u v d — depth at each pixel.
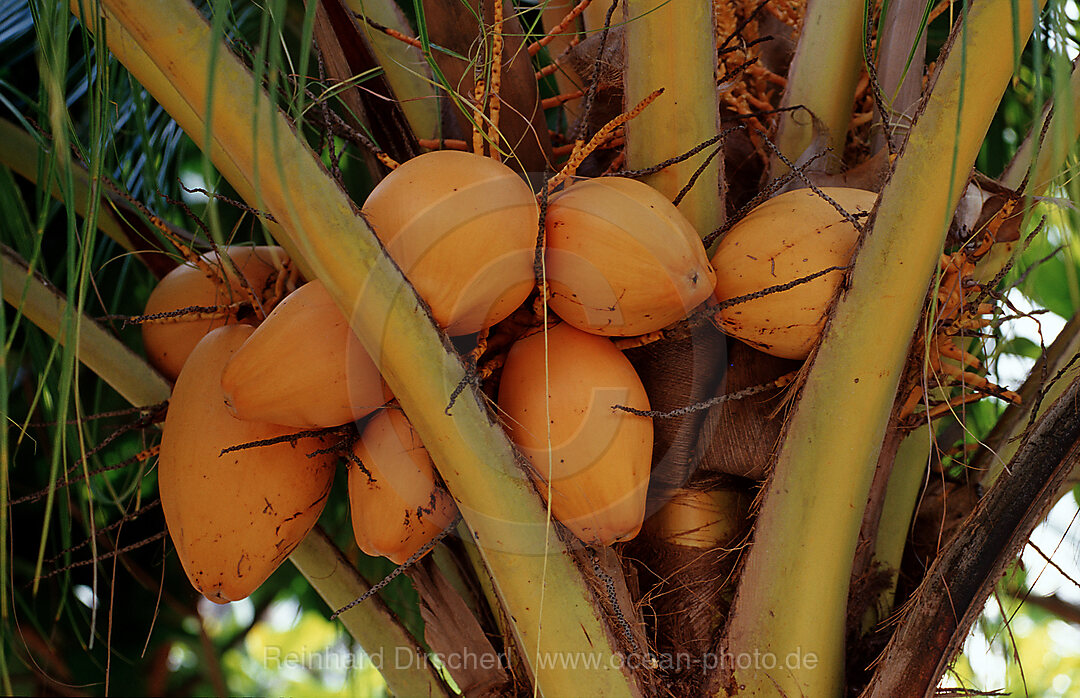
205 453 1.85
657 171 1.91
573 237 1.78
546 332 1.82
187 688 3.24
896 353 1.81
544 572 1.78
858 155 2.21
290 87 2.02
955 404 1.98
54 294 2.09
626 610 1.90
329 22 2.06
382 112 2.07
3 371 1.62
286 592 3.47
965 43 1.63
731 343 1.94
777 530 1.86
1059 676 4.56
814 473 1.84
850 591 2.01
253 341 1.80
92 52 2.46
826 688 1.88
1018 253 1.90
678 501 1.98
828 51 2.09
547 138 2.01
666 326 1.90
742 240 1.87
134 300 2.65
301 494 1.87
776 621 1.87
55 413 2.34
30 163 2.24
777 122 2.14
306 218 1.69
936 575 1.90
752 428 1.93
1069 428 1.88
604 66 2.04
